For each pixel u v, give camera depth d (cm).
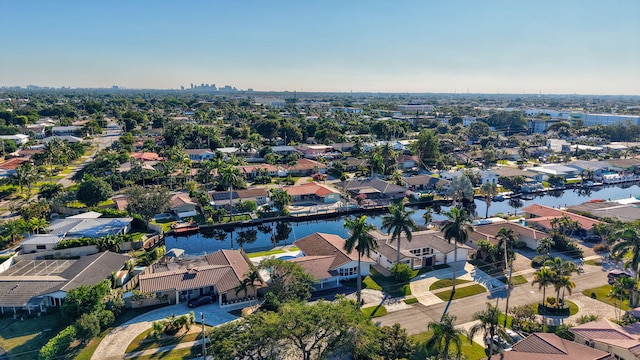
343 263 7906
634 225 9375
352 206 13338
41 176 15338
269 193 13925
